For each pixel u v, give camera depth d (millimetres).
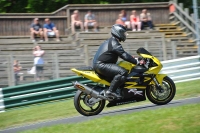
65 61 30484
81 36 38812
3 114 22859
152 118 15445
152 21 44969
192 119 14859
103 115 17984
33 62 29047
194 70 28500
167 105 18469
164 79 18547
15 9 51906
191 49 39531
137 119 15562
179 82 28234
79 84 17656
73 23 39938
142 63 18266
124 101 18156
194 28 42781
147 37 40188
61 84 26156
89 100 17875
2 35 41031
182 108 16484
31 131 16062
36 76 29016
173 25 44375
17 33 41375
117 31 17906
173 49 33000
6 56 28547
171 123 14727
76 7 42781
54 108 22672
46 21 38469
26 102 25266
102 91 17906
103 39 39281
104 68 17719
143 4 44594
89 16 40406
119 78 17609
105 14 43562
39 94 25547
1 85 28391
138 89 18203
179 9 44344
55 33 38656
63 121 17984
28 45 37562
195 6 29234
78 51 32062
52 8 50750
